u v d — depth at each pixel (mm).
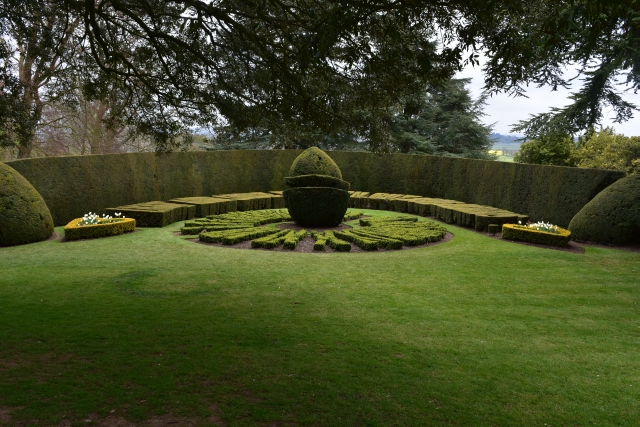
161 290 7242
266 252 10367
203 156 19391
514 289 7645
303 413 3646
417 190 20141
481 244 11602
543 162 21938
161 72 8141
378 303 6758
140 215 13945
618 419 3725
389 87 6469
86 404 3682
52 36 7633
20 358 4586
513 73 5273
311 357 4762
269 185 21141
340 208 13391
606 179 12609
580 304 6922
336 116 7098
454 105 29344
